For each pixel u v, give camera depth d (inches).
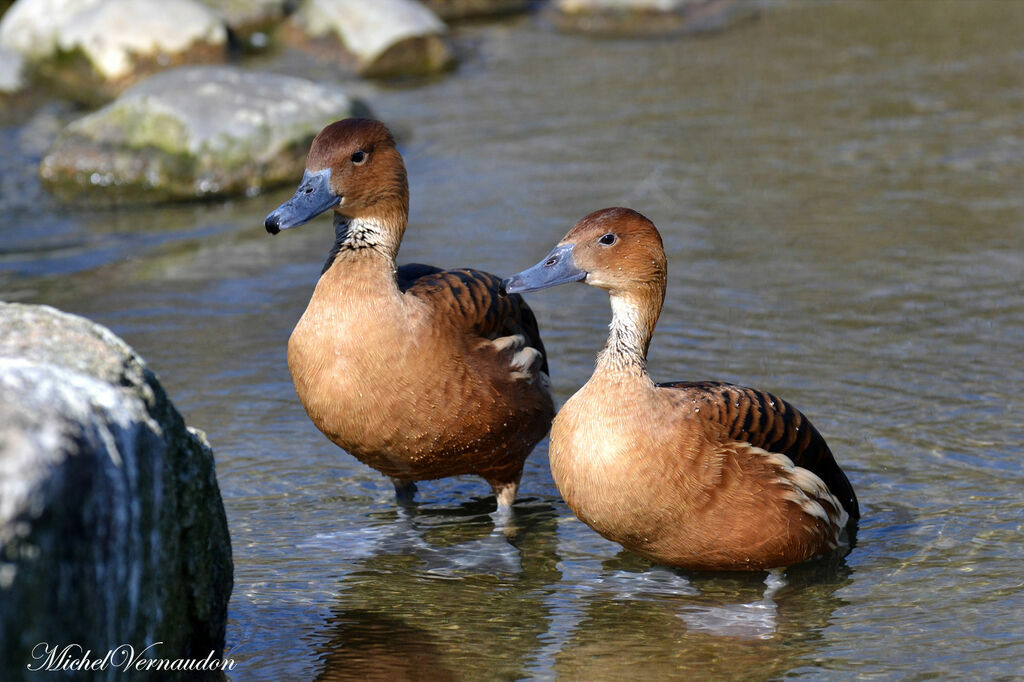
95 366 244.2
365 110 800.3
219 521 282.0
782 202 679.7
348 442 376.2
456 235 638.5
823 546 359.9
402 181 385.7
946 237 623.5
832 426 442.9
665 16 1064.8
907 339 514.3
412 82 927.7
